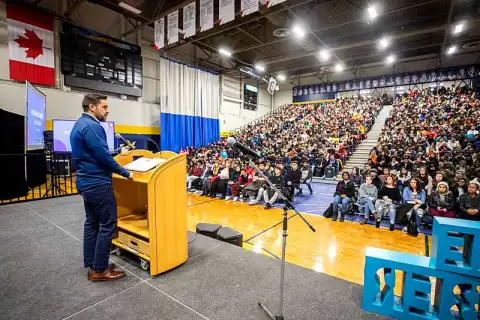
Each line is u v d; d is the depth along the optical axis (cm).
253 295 176
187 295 174
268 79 1714
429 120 1159
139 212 257
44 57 773
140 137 1085
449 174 502
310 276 204
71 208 388
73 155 177
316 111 1694
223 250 249
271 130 1495
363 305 165
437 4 875
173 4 845
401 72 1563
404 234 384
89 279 190
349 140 1093
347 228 410
